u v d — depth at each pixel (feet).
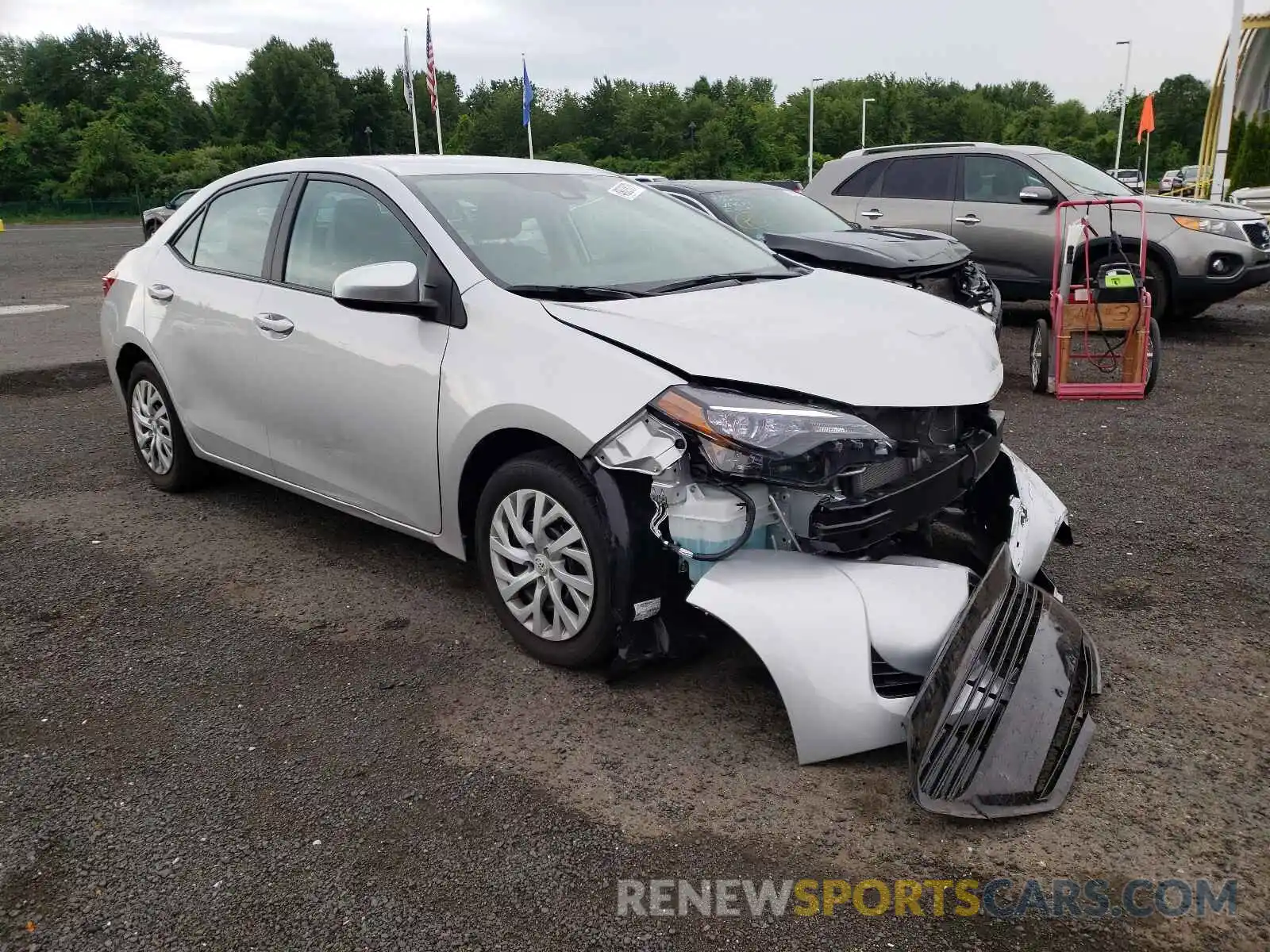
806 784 8.95
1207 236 30.68
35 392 25.71
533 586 11.12
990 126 307.78
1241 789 8.77
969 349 11.02
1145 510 15.88
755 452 8.93
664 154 272.72
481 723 10.05
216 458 15.49
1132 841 8.14
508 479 10.78
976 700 8.60
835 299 11.57
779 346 9.80
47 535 15.48
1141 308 23.44
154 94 275.80
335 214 13.20
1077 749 8.89
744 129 266.16
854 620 8.97
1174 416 22.18
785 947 7.18
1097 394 24.12
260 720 10.20
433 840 8.33
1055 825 8.34
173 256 16.11
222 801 8.89
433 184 12.71
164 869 8.04
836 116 280.72
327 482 13.24
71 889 7.84
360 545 14.90
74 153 219.20
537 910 7.55
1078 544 14.44
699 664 11.09
